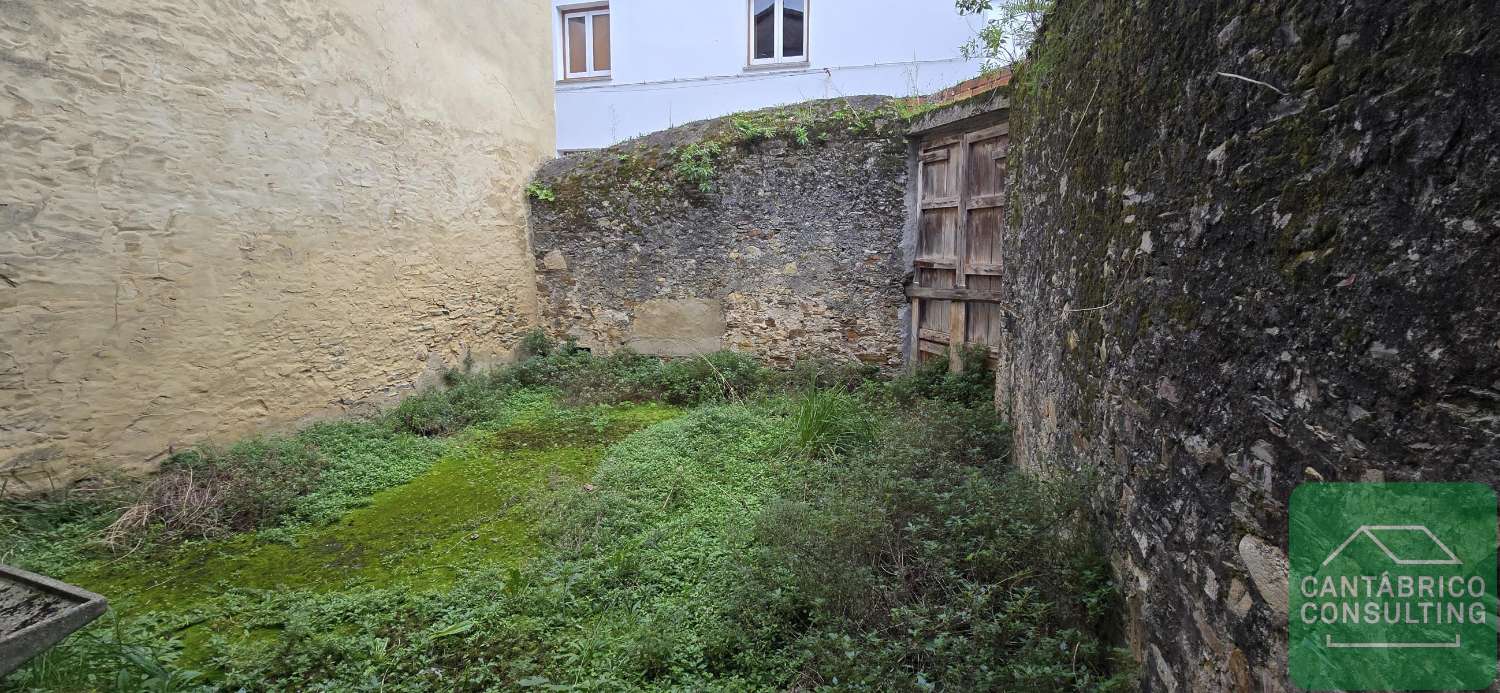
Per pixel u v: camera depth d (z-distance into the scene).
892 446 3.54
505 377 6.08
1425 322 0.90
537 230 6.90
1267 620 1.21
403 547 3.10
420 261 5.40
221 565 2.93
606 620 2.40
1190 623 1.50
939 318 5.75
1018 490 2.57
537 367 6.35
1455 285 0.86
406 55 5.16
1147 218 1.81
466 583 2.71
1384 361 0.97
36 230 3.04
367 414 4.92
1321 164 1.10
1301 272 1.15
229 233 3.88
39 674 1.87
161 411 3.58
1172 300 1.64
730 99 9.09
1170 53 1.69
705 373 6.05
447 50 5.62
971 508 2.63
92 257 3.25
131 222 3.40
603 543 2.99
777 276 6.34
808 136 6.06
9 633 1.61
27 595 1.79
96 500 3.25
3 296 2.95
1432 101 0.89
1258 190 1.27
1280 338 1.21
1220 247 1.41
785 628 2.26
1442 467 0.88
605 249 6.73
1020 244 3.85
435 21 5.46
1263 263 1.26
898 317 6.07
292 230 4.27
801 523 2.79
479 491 3.77
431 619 2.48
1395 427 0.95
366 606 2.56
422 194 5.39
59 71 3.09
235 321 3.94
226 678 2.12
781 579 2.41
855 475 3.18
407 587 2.72
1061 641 1.90
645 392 5.90
